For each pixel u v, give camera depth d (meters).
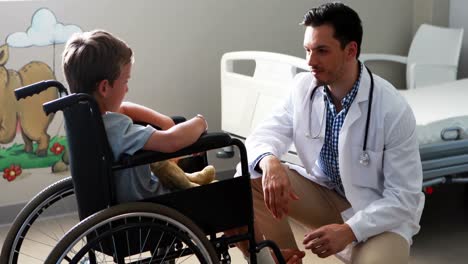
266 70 3.18
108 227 1.83
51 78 3.39
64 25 3.38
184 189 1.90
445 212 3.43
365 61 4.34
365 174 2.19
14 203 3.42
